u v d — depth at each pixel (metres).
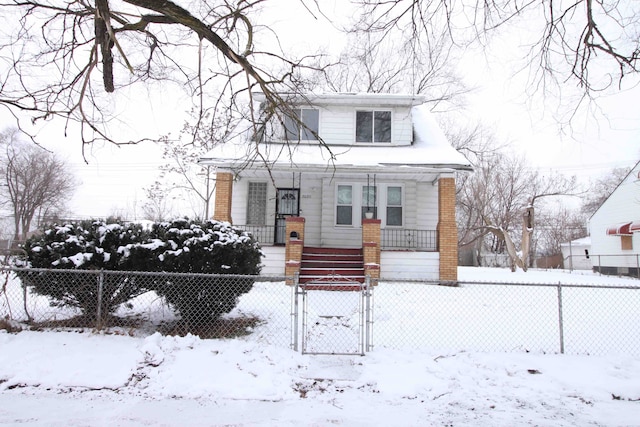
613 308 9.41
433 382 4.91
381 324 7.66
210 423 3.86
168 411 4.13
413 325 7.61
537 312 8.81
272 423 3.88
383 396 4.60
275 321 7.47
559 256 38.50
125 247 6.20
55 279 6.09
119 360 5.16
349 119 14.77
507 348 6.36
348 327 7.58
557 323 7.93
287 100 6.52
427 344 6.52
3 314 6.75
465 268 28.59
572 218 47.94
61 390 4.59
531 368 5.37
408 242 14.61
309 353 5.83
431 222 14.91
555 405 4.42
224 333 6.57
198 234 6.64
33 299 7.23
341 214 14.91
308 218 15.11
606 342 6.77
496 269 26.77
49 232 6.30
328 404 4.38
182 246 6.46
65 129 5.61
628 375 5.18
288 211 15.16
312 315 8.12
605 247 24.02
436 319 8.06
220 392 4.59
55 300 6.20
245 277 5.98
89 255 6.05
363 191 14.98
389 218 14.83
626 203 22.19
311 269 12.02
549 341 6.77
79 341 5.62
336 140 14.66
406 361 5.54
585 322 8.02
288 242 12.68
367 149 14.18
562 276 18.34
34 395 4.45
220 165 12.70
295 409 4.23
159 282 6.37
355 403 4.41
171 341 5.61
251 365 5.17
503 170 34.69
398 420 3.98
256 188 15.32
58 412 4.04
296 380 4.94
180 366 5.07
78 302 6.28
